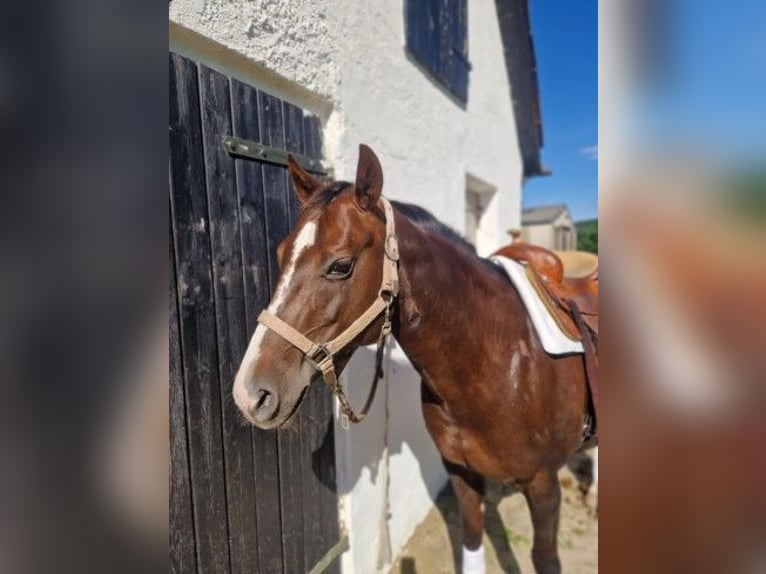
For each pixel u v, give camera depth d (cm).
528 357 136
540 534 146
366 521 182
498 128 377
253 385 93
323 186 109
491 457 138
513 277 152
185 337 106
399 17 216
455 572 201
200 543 110
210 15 112
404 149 222
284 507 139
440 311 120
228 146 118
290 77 140
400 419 214
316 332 98
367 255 102
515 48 389
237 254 122
